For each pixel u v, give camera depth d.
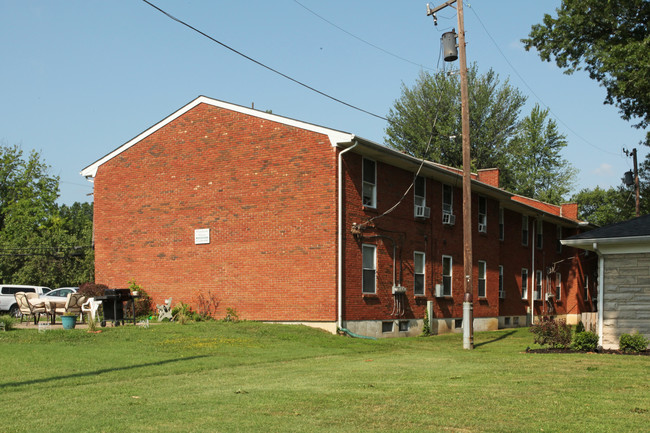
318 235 20.61
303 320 20.62
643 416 7.67
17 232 57.56
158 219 24.22
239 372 12.02
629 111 27.41
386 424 7.25
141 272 24.41
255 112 22.25
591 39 26.41
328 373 11.95
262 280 21.56
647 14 24.50
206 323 20.28
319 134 20.91
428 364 13.70
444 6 20.55
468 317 18.75
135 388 9.88
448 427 7.10
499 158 54.19
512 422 7.34
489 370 12.44
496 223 32.03
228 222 22.50
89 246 50.19
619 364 13.38
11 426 7.14
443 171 25.67
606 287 17.06
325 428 7.04
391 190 23.50
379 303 22.28
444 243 26.92
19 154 62.78
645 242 16.39
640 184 46.38
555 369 12.51
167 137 24.38
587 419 7.50
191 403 8.55
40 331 16.83
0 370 11.30
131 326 19.17
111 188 25.62
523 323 35.25
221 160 22.92
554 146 61.19
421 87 53.75
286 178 21.42
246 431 6.89
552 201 58.78
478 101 52.66
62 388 9.81
